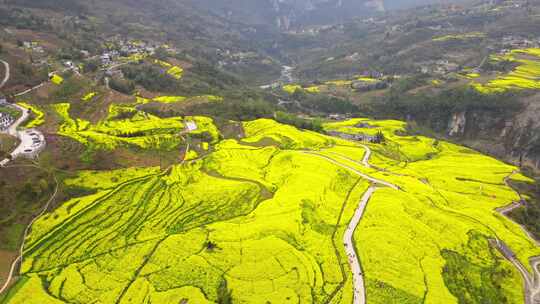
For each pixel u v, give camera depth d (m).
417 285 84.31
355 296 80.44
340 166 139.50
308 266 87.12
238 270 85.50
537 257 99.88
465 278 89.25
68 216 101.06
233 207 110.69
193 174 127.56
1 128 133.50
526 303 85.00
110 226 100.31
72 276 83.75
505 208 126.00
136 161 128.75
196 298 78.06
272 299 78.38
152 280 83.06
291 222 101.69
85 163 120.88
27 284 80.94
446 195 127.75
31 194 103.62
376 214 107.94
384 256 92.06
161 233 99.06
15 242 91.88
